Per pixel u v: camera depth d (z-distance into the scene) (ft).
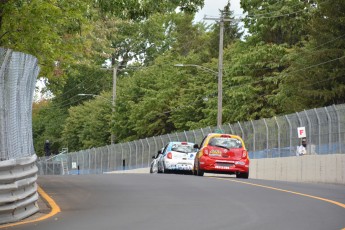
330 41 342.03
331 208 100.27
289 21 408.26
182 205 105.29
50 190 134.72
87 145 531.09
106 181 161.07
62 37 197.06
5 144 95.91
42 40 163.32
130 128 476.95
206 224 82.33
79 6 165.99
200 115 434.30
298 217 89.35
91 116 527.81
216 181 159.53
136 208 101.65
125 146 382.42
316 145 227.61
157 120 456.04
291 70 352.90
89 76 620.08
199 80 441.68
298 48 359.46
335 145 217.15
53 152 634.84
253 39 418.92
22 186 91.40
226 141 201.46
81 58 246.06
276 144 252.62
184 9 165.89
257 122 264.72
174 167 244.01
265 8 416.05
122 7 163.53
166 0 164.55
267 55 385.29
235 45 455.63
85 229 78.79
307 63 343.05
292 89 344.90
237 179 171.32
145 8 163.94
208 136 205.87
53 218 90.68
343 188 142.82
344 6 341.21
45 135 624.59
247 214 92.89
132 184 149.89
